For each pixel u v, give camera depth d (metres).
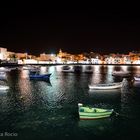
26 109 42.44
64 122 35.06
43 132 31.42
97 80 91.00
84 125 33.75
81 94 57.50
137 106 45.66
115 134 30.91
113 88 65.06
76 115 38.44
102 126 33.47
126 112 41.03
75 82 83.31
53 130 32.06
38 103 47.22
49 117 37.53
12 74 116.19
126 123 34.84
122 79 96.19
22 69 152.75
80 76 108.81
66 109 42.34
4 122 35.28
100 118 35.94
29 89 65.44
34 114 39.22
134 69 177.88
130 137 30.09
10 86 71.38
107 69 175.38
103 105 46.34
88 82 83.62
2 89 63.56
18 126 33.59
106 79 95.31
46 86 71.81
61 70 150.00
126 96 55.66
